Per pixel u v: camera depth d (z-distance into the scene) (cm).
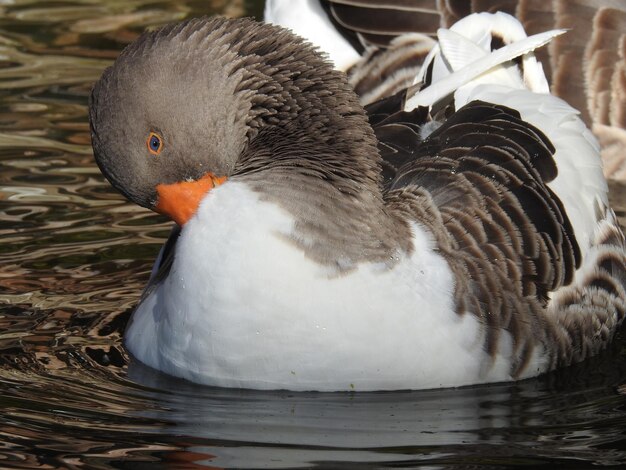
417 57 1619
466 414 1023
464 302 1035
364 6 1639
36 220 1453
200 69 1018
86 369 1105
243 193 1002
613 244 1209
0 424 1002
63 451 955
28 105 1817
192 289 1013
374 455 954
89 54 2022
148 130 1025
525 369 1081
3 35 2103
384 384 1032
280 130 1024
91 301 1252
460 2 1616
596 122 1595
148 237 1416
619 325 1219
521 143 1164
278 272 990
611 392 1077
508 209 1097
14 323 1201
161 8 2227
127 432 989
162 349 1071
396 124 1216
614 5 1609
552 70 1596
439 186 1101
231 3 2238
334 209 1002
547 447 969
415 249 1033
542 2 1614
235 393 1041
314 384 1027
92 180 1577
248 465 938
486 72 1302
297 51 1034
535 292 1085
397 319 1008
